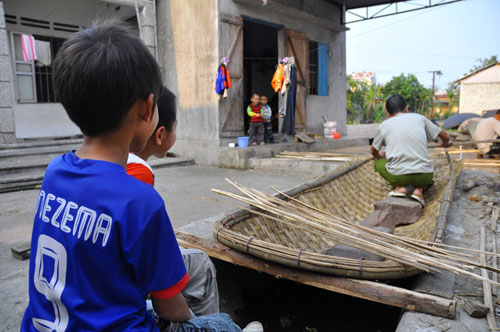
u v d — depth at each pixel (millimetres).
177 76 9125
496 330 1608
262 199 2758
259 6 8633
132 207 856
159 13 9359
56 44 9266
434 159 5617
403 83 35969
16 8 8461
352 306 2777
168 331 1062
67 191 907
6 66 7281
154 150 1622
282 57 9422
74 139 8984
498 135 7121
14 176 6375
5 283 2488
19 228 4012
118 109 876
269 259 2031
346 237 2195
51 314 910
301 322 2602
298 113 9922
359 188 4633
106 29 893
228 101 8352
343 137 11500
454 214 3580
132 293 888
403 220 3529
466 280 2117
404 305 1771
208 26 8133
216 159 8305
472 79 24359
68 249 872
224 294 2713
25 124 8711
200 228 3139
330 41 11117
